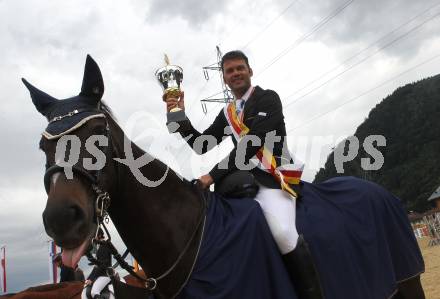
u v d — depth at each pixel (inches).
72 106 81.7
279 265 87.7
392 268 109.2
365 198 113.9
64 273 160.6
